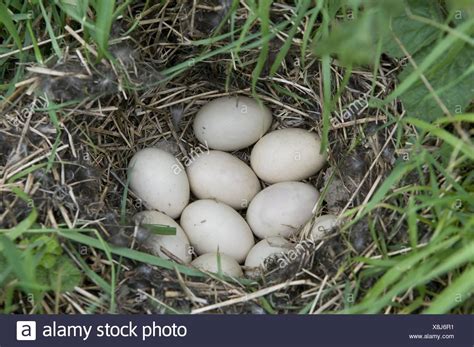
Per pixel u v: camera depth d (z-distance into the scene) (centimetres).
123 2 67
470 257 55
